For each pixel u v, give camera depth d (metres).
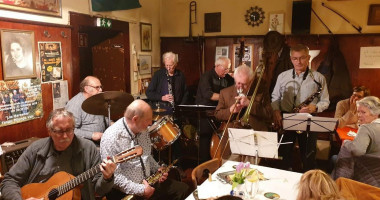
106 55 4.78
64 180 2.08
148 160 2.50
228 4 4.95
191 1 5.20
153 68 5.39
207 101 4.14
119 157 1.96
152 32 5.29
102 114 2.99
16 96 3.04
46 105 3.38
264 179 2.17
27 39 3.11
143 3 4.99
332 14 4.35
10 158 2.69
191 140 4.29
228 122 2.92
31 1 3.12
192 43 5.27
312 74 3.34
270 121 3.20
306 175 1.46
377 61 4.21
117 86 4.77
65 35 3.56
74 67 3.72
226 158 3.12
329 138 4.39
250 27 4.85
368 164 2.22
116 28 4.38
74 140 2.20
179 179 3.05
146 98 4.66
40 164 2.13
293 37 4.56
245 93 3.08
